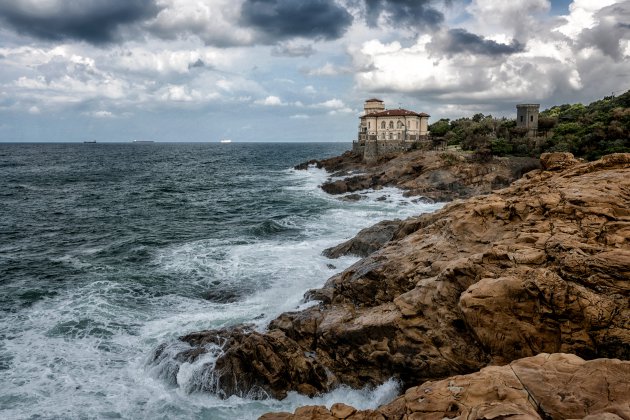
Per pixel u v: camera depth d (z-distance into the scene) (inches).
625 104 4471.0
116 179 4643.2
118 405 784.3
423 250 1015.0
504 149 3604.8
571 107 5605.3
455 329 766.5
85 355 941.2
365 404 797.2
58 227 2187.5
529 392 479.2
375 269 992.9
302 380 820.6
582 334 644.1
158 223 2283.5
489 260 786.2
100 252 1707.7
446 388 526.0
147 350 959.0
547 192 986.1
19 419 735.7
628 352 609.3
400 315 814.5
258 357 827.4
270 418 578.2
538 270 698.2
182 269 1469.0
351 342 842.2
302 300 1128.2
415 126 4749.0
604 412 412.8
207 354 876.0
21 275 1430.9
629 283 653.3
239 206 2805.1
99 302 1199.6
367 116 4810.5
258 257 1567.4
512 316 689.0
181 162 7731.3
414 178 3235.7
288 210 2598.4
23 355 934.4
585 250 725.9
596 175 1007.6
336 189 3289.9
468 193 2955.2
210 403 799.1
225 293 1250.6
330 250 1569.9
